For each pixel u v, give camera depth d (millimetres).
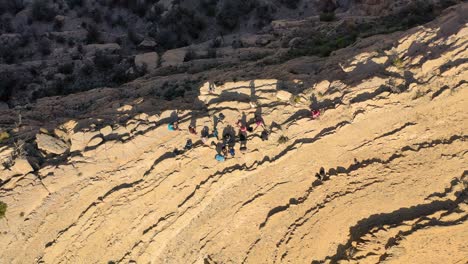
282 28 48625
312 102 27328
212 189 26734
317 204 27312
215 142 26875
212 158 26844
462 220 25328
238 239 27500
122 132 26812
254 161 27062
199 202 26719
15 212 24969
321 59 32188
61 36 55219
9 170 25484
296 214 27344
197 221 27094
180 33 55844
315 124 26859
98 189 26094
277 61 35844
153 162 26609
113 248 26125
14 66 49094
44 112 32312
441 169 26109
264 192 27312
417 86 25875
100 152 26188
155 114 27359
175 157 26500
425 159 26312
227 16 56562
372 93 26438
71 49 53125
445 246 25875
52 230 25484
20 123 29219
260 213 27438
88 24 58156
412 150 26516
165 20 56781
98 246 25953
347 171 27172
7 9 58312
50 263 25422
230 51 46094
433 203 26031
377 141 26781
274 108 27391
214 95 28516
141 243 26312
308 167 27375
